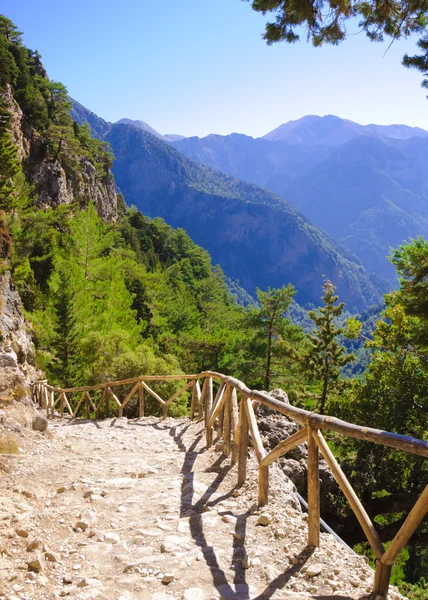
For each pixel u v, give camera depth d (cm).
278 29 716
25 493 563
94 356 2919
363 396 2316
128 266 6116
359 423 2270
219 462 691
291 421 1002
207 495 561
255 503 520
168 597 338
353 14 726
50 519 479
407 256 1639
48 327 3350
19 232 4438
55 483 632
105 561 396
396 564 1831
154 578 364
